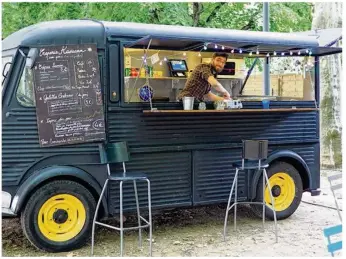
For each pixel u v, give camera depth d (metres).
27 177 4.68
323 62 10.09
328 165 9.91
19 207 4.57
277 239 5.13
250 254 4.68
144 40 4.88
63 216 4.80
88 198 4.88
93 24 4.99
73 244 4.80
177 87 6.86
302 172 6.21
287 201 6.08
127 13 11.78
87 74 4.88
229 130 5.64
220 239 5.20
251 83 7.93
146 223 5.26
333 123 9.91
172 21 11.88
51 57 4.75
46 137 4.72
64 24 4.90
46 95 4.73
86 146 4.88
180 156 5.38
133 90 5.54
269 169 5.92
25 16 12.12
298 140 6.12
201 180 5.49
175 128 5.32
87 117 4.87
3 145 4.59
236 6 13.22
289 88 6.77
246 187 5.80
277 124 5.97
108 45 4.98
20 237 5.25
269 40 5.79
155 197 5.23
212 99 5.71
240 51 6.00
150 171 5.21
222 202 5.62
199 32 5.46
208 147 5.50
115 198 5.03
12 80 4.64
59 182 4.75
